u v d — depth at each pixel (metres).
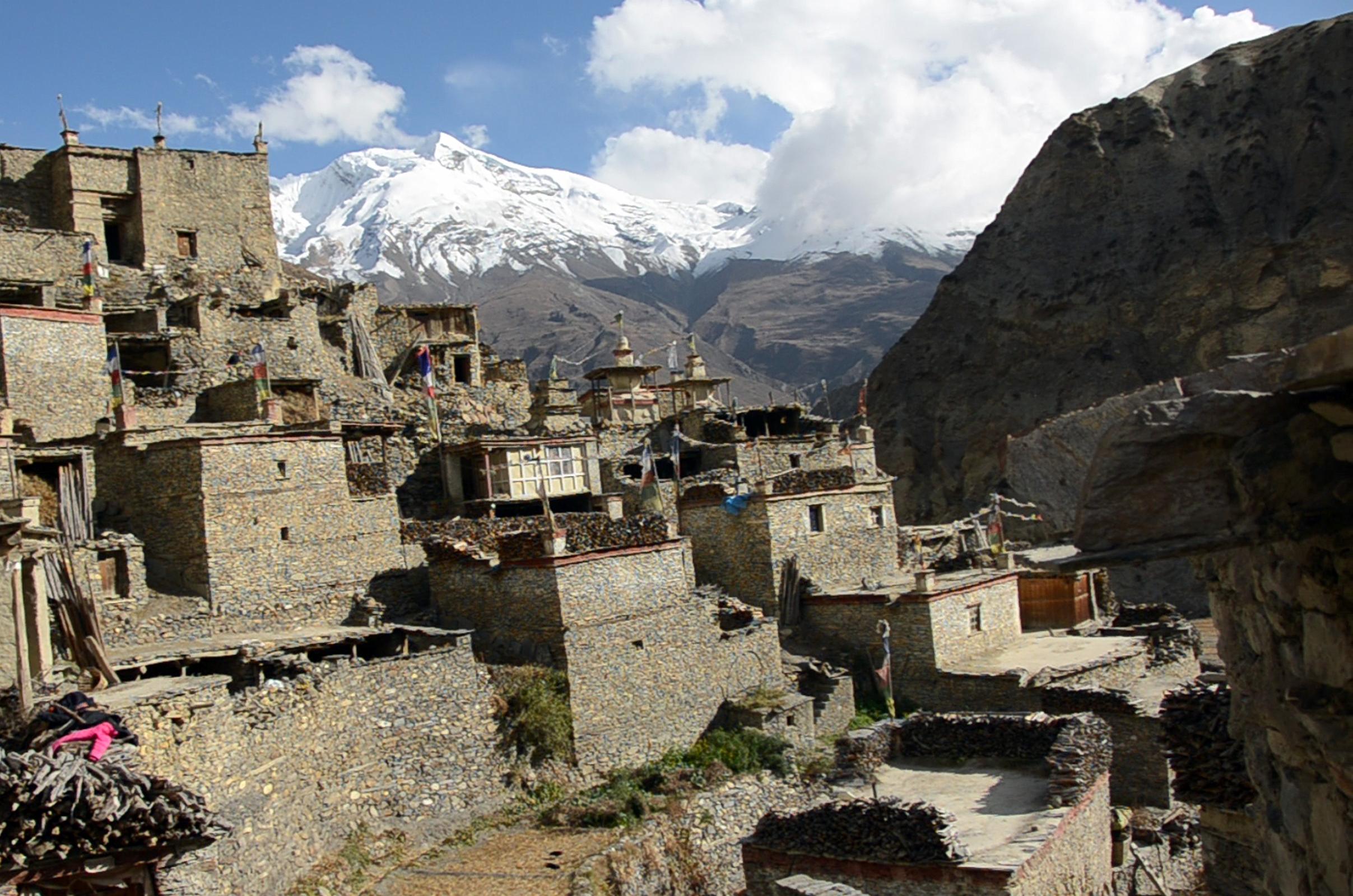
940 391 98.06
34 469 34.34
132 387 44.22
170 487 35.38
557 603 34.06
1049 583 50.78
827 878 22.20
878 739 29.17
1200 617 60.53
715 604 41.00
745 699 38.59
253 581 35.31
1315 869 8.59
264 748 25.73
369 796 28.70
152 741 22.88
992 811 24.95
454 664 31.48
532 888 26.41
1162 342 90.56
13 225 52.88
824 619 45.12
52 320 41.34
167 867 18.45
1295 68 97.19
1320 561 7.66
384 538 38.94
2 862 17.00
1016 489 10.12
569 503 51.06
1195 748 17.55
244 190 61.78
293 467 36.81
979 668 42.62
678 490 51.81
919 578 43.06
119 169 57.62
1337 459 7.40
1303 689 8.01
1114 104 105.38
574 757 33.28
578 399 67.75
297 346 53.78
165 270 57.69
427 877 27.20
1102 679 42.34
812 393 175.62
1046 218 102.06
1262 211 91.12
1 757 17.42
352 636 33.28
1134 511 8.23
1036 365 94.88
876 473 64.06
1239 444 7.88
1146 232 96.19
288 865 25.25
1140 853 29.16
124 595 33.16
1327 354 6.92
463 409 58.72
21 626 20.36
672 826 30.67
